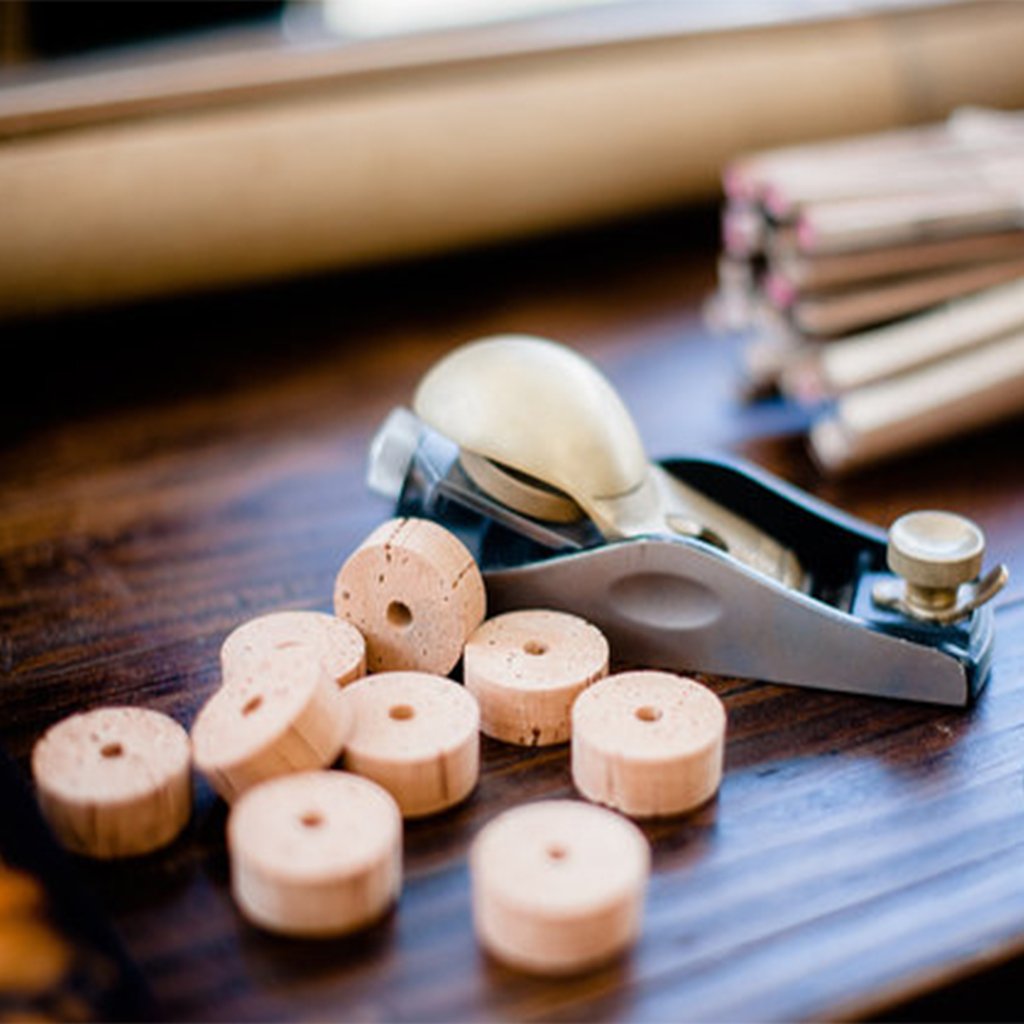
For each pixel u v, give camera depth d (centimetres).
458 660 48
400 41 73
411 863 43
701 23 76
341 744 44
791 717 47
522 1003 39
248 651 47
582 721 44
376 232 72
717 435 61
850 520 51
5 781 44
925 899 42
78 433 62
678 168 77
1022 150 66
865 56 79
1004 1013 42
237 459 60
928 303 62
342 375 66
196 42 77
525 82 72
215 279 70
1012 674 49
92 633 51
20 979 38
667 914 41
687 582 48
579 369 49
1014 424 61
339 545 55
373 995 40
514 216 75
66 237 66
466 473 49
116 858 43
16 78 70
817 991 40
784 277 61
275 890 40
